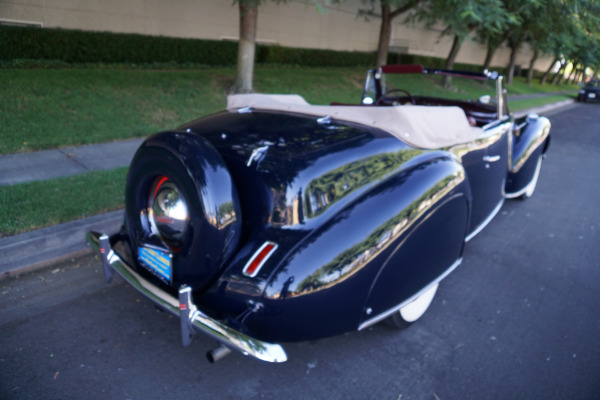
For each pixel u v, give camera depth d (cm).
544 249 430
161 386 232
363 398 232
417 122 279
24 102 680
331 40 2009
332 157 238
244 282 208
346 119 286
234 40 1538
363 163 246
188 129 290
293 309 207
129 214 251
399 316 276
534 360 267
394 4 1159
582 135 1205
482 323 304
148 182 237
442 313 314
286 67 1633
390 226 228
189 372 244
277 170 225
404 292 251
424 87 458
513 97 2102
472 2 728
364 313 231
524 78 3791
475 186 360
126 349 259
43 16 1060
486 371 256
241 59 962
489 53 2367
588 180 702
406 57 2172
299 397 230
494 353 272
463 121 329
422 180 252
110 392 226
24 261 331
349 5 2036
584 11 1133
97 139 621
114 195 429
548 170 754
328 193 226
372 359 262
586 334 296
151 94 851
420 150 277
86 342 262
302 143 246
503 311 320
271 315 206
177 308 209
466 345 279
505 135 414
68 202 402
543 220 509
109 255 249
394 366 257
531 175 506
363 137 262
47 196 410
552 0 1071
